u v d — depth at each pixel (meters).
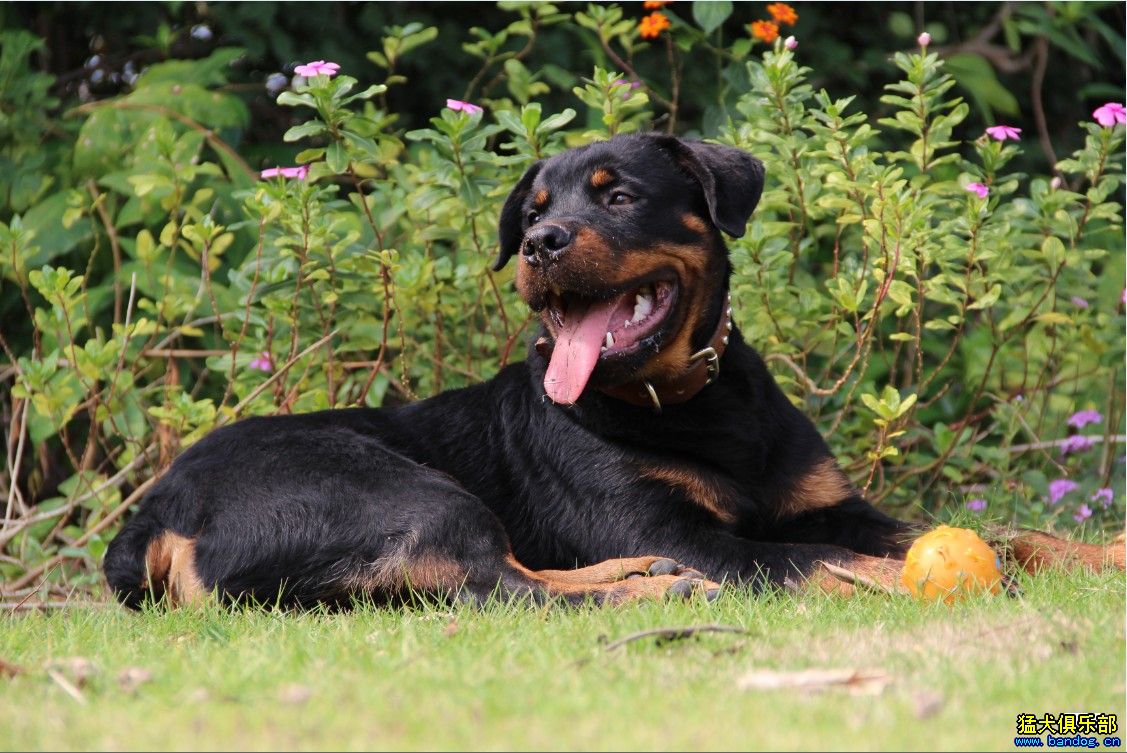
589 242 6.39
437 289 8.95
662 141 6.89
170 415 8.67
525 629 5.33
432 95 12.94
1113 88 13.24
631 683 4.33
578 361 6.46
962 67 12.92
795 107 8.73
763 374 7.29
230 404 10.36
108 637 5.73
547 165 7.09
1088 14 12.68
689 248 6.76
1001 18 13.32
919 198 8.52
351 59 12.57
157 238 11.08
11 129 11.41
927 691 4.14
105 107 11.33
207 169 9.27
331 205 8.73
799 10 12.88
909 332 11.08
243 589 6.64
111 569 6.89
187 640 5.60
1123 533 8.07
